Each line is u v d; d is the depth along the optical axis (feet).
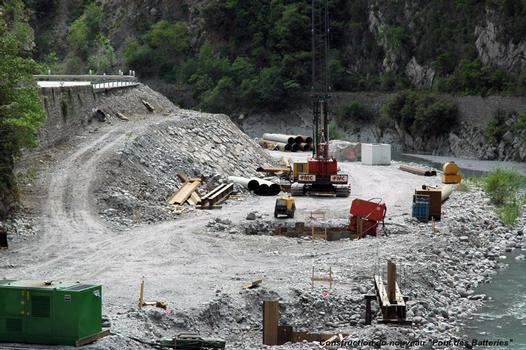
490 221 290.97
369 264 211.82
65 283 144.25
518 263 236.43
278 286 187.11
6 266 201.67
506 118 602.85
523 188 407.44
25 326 137.49
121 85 438.40
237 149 398.21
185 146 357.61
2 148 244.42
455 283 208.23
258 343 158.30
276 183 339.98
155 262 211.20
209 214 282.56
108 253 219.20
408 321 164.96
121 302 169.48
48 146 309.22
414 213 276.82
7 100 248.32
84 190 273.33
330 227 262.47
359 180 382.01
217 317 168.04
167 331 156.76
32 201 262.67
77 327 136.77
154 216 268.41
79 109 348.38
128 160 305.12
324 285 189.98
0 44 249.34
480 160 594.65
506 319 179.93
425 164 552.41
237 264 211.82
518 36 640.17
